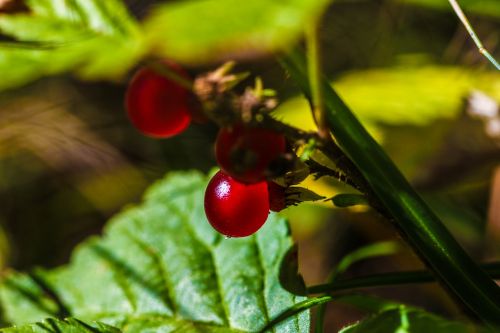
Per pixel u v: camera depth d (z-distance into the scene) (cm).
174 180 22
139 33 15
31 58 16
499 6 23
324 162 17
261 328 18
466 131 29
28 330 17
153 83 16
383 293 32
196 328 18
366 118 28
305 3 13
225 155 15
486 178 28
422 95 29
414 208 17
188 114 16
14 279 21
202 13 13
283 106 29
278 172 15
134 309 19
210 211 16
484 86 29
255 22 13
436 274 17
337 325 32
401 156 28
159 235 20
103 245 21
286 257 19
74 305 20
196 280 19
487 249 25
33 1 17
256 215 16
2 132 35
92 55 15
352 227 35
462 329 17
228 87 15
